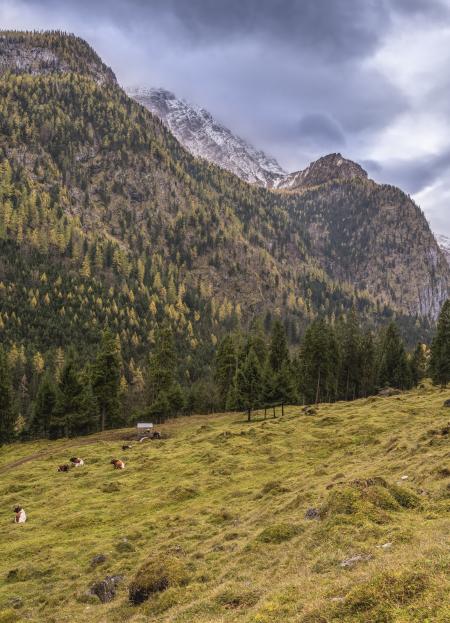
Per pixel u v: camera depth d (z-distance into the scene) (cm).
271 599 1530
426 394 9056
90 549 3447
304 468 4891
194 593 1986
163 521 3866
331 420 7194
